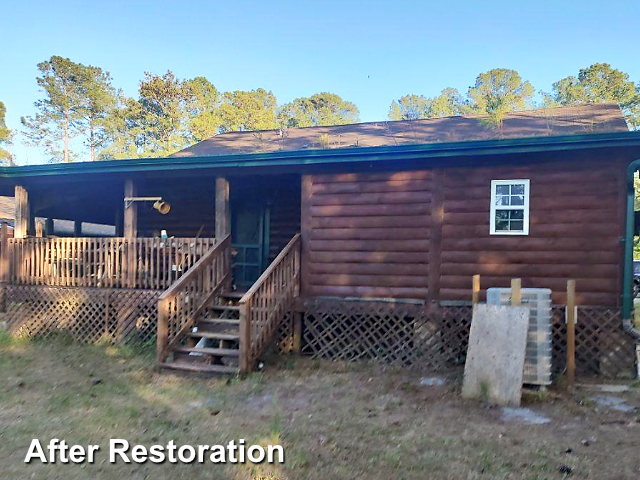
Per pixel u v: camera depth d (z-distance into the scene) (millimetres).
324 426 4766
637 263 16547
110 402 5562
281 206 11055
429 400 5684
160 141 45125
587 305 6980
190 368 6898
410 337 7746
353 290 8102
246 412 5238
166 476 3670
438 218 7691
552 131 9820
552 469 3754
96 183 9938
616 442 4344
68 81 53875
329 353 8289
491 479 3576
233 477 3652
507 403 5461
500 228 7445
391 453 4043
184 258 8797
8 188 10992
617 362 6797
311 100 69250
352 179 8164
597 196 6961
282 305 7855
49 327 9375
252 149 12109
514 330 5691
